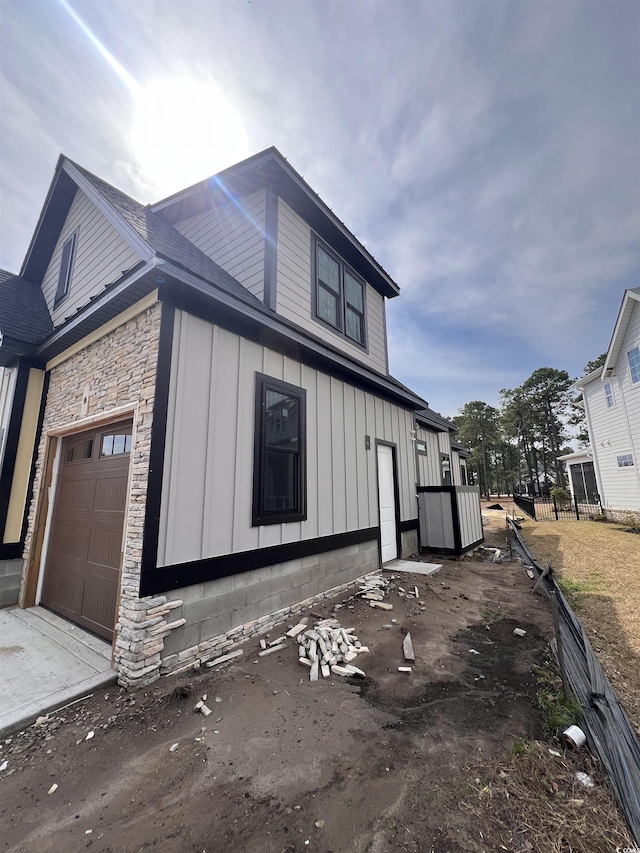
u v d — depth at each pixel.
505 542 10.20
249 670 3.21
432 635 3.90
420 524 8.37
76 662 3.30
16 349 5.34
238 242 5.86
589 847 1.54
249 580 4.05
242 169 5.53
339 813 1.75
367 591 5.41
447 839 1.59
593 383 15.64
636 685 3.00
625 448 13.77
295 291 5.90
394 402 8.16
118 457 4.08
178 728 2.44
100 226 5.31
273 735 2.34
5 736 2.40
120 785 1.96
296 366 5.20
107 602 3.88
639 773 1.66
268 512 4.46
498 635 3.90
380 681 3.01
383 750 2.19
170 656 3.19
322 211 6.34
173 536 3.31
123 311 4.01
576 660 2.62
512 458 43.75
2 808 1.83
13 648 3.61
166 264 3.24
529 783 1.90
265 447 4.46
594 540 10.20
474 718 2.49
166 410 3.39
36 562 5.08
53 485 5.26
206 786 1.94
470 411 43.78
